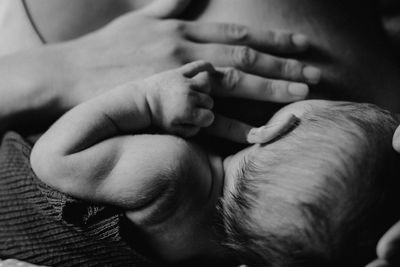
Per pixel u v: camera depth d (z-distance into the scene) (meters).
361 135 0.41
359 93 0.50
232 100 0.48
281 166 0.42
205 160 0.46
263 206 0.41
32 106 0.50
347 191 0.40
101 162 0.43
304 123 0.43
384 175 0.40
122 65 0.50
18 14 0.54
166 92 0.45
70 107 0.50
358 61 0.50
